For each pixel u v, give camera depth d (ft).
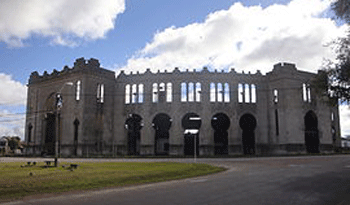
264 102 199.62
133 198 42.09
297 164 102.17
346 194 42.57
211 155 175.73
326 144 197.36
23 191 48.55
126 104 206.18
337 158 133.39
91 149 191.21
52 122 216.33
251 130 204.33
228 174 74.90
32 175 64.03
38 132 216.95
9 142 248.32
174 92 198.49
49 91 216.74
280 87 188.03
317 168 84.94
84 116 189.98
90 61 198.18
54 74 216.74
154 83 203.31
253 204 36.40
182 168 85.15
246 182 56.65
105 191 49.62
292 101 184.75
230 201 38.29
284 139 182.50
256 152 194.80
